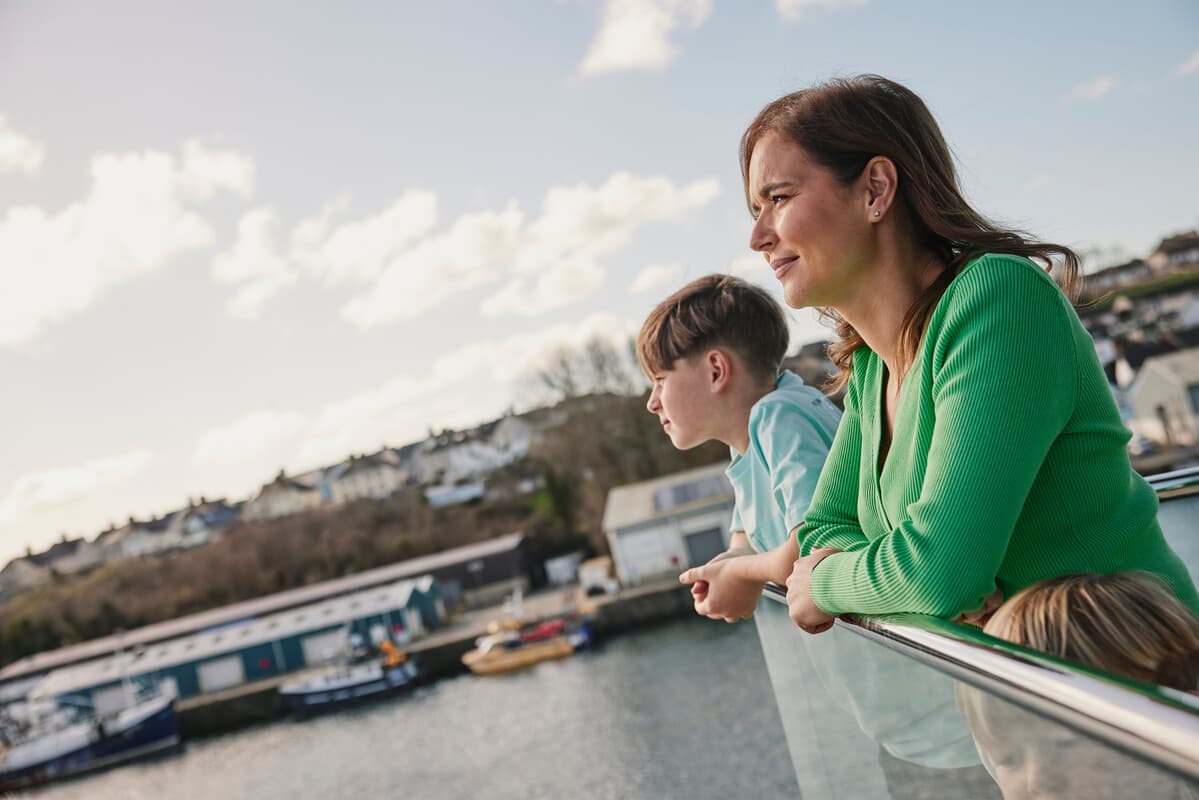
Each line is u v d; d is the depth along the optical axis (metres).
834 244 0.89
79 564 60.19
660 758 23.38
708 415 1.56
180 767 38.53
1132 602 0.65
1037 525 0.79
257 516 60.62
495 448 59.03
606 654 37.88
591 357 56.94
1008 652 0.42
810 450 1.28
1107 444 0.78
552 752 26.92
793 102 0.92
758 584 1.19
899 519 0.88
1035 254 0.87
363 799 29.05
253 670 46.44
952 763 0.57
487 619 48.97
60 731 42.81
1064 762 0.38
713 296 1.54
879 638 0.66
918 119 0.89
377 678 40.88
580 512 56.22
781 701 1.15
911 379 0.84
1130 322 48.66
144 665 46.31
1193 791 0.28
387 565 59.03
